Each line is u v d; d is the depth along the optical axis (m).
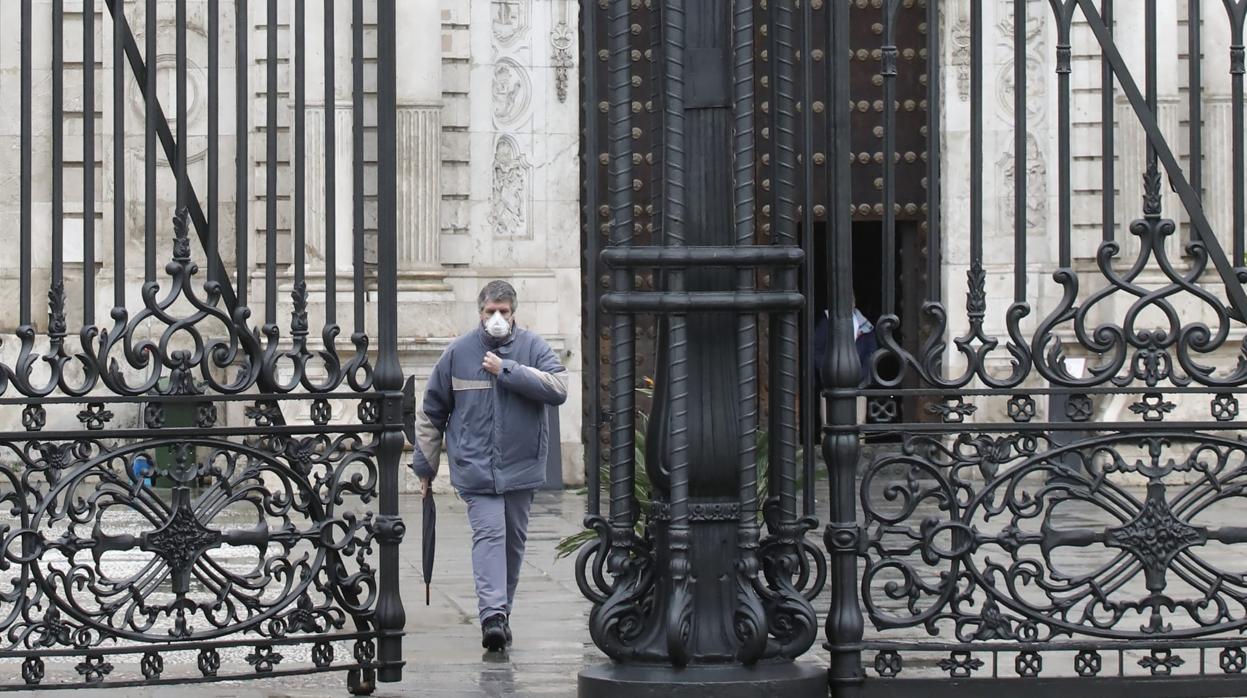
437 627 14.52
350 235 26.81
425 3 27.27
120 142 10.66
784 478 10.39
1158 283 27.08
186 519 10.56
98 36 27.69
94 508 10.42
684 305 10.05
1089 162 28.06
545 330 28.22
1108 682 10.52
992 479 10.49
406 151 27.20
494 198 28.11
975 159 10.52
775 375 10.41
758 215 25.86
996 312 28.73
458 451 13.55
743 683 9.92
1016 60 10.70
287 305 26.61
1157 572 10.60
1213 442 10.61
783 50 10.38
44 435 10.29
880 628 10.38
